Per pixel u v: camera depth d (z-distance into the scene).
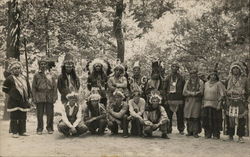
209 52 15.09
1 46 18.14
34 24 18.02
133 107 10.41
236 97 10.13
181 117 11.29
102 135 10.47
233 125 10.19
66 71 10.98
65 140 9.74
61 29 19.06
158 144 9.48
